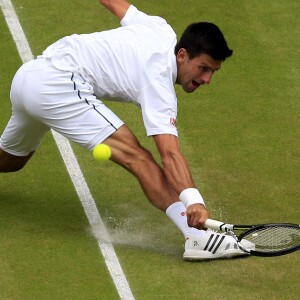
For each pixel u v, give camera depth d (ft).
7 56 105.81
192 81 75.36
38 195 85.30
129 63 75.36
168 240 80.02
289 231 72.33
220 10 115.34
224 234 76.54
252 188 87.71
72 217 82.43
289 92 103.35
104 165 90.22
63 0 115.55
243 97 102.06
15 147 81.82
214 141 94.73
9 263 75.36
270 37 111.86
